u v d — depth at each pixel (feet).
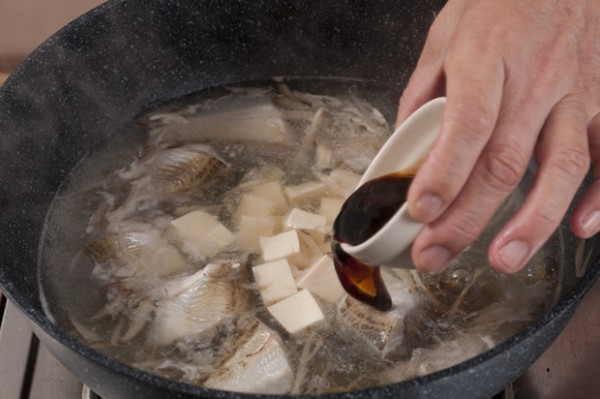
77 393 1.81
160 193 1.99
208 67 2.28
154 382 1.39
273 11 2.22
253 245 1.87
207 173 2.01
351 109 2.22
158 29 2.16
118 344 1.73
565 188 1.44
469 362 1.41
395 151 1.61
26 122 1.95
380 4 2.18
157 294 1.80
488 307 1.76
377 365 1.68
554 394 1.78
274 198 1.96
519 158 1.40
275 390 1.65
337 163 2.05
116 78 2.16
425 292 1.78
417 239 1.42
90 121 2.14
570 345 1.84
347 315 1.73
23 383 1.82
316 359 1.69
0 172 1.84
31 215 1.94
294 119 2.18
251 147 2.09
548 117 1.53
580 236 1.54
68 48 2.03
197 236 1.88
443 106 1.53
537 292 1.79
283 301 1.75
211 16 2.20
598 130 1.58
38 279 1.86
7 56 2.70
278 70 2.33
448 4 1.74
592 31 1.55
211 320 1.74
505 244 1.42
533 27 1.51
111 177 2.06
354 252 1.50
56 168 2.06
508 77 1.47
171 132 2.15
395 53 2.26
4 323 1.90
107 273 1.85
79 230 1.94
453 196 1.36
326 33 2.26
